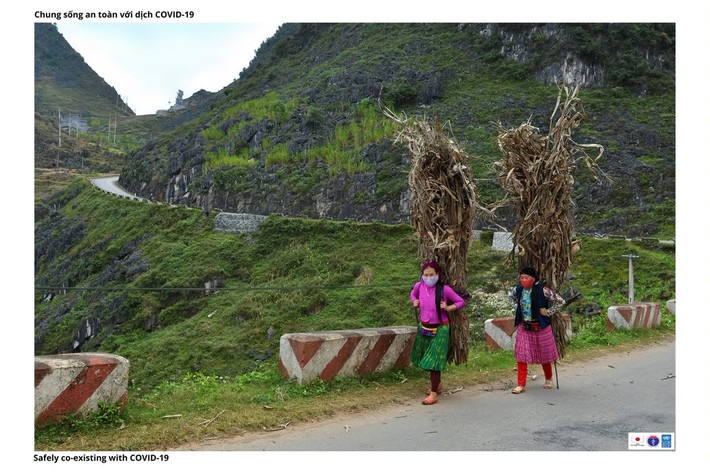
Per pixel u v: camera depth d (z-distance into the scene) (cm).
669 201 4025
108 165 11856
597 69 5928
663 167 4497
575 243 862
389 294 3084
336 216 4956
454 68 6788
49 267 6253
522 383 751
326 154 5709
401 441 552
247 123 7094
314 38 10094
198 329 3191
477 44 7019
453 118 5762
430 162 749
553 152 822
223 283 3994
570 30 6272
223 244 4400
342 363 722
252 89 9394
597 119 5347
